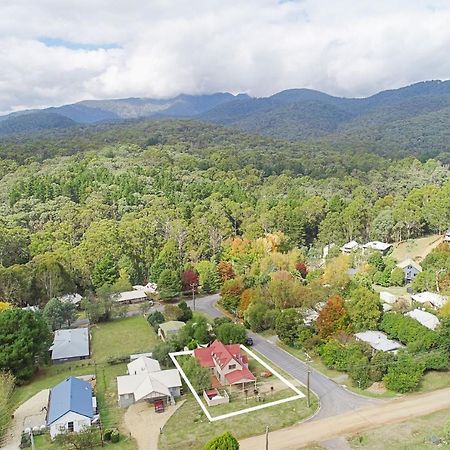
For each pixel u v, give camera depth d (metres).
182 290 93.56
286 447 42.31
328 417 47.19
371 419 46.59
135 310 85.88
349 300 68.06
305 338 63.00
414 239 119.81
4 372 55.22
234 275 96.69
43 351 60.53
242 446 42.62
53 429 46.12
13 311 59.38
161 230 115.81
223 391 52.97
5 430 46.81
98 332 75.31
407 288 88.44
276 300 74.06
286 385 54.28
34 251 100.31
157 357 60.19
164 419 47.84
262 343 67.62
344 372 56.97
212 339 67.12
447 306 67.75
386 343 60.47
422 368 52.97
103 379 58.00
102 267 93.25
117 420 48.06
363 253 105.69
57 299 77.69
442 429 44.22
